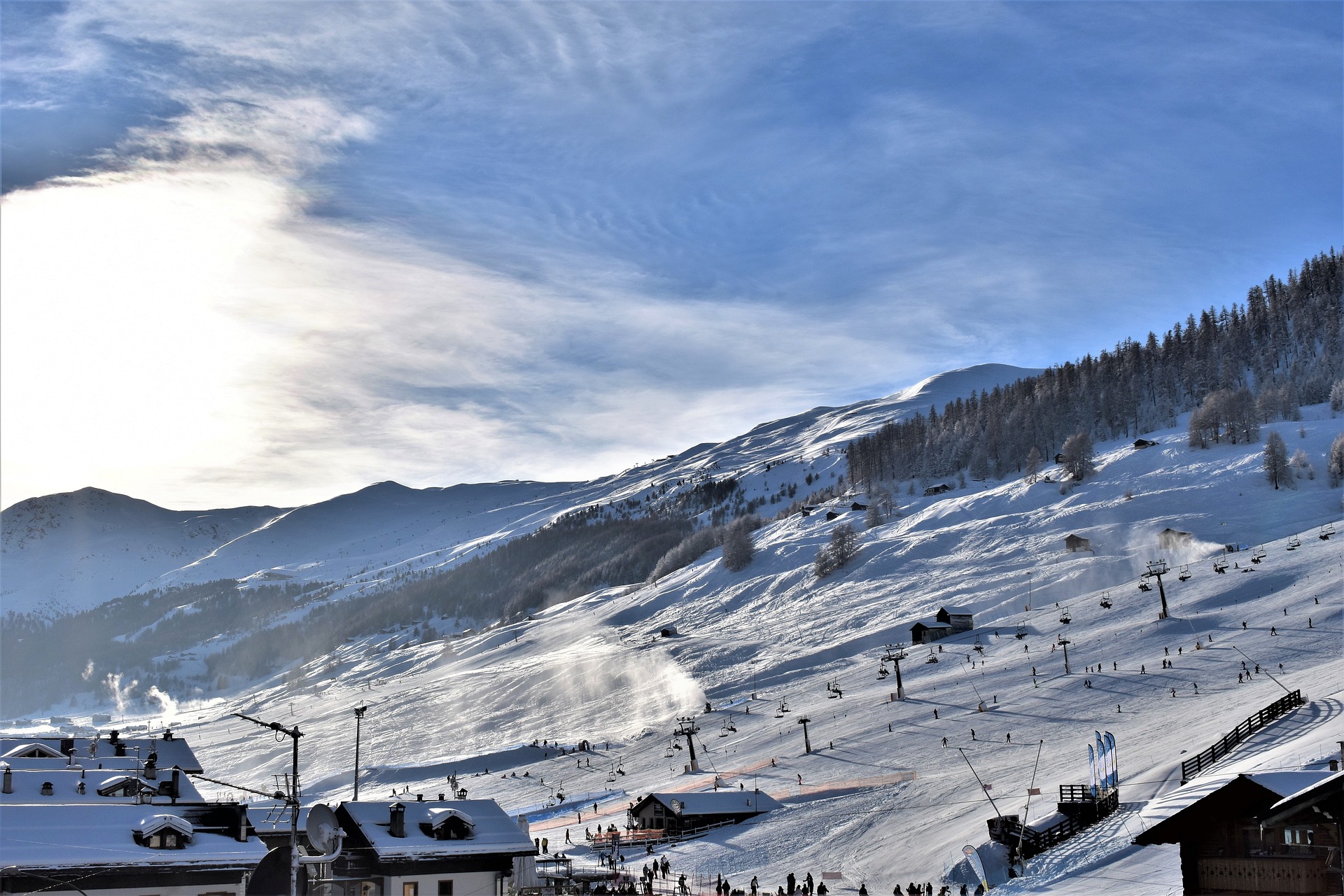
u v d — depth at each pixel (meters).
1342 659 107.69
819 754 125.44
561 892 75.88
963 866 73.62
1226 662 119.94
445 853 70.12
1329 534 171.75
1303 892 45.22
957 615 183.88
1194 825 48.56
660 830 103.75
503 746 184.75
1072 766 93.25
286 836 68.94
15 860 50.66
